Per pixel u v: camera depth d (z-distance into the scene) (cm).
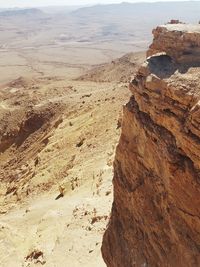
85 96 6425
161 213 1374
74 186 3472
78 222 2580
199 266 1184
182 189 1231
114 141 3916
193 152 1157
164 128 1323
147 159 1444
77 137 4744
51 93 7650
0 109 7356
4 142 6531
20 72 16038
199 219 1188
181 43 1386
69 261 2202
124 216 1631
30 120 6353
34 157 5391
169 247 1327
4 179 5522
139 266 1468
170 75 1320
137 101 1484
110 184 2925
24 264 2541
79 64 17712
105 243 1742
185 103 1198
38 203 3662
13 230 3150
